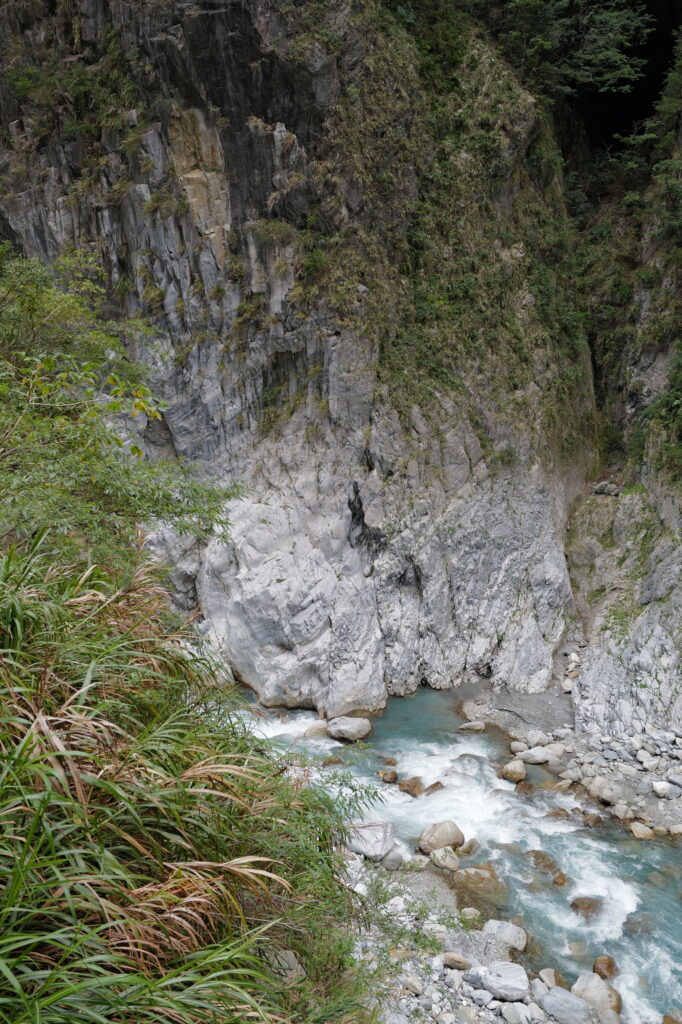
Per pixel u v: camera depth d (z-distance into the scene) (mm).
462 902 9008
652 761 12266
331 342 16703
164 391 17562
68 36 18344
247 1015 2900
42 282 11789
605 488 18516
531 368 18578
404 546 16141
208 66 16250
